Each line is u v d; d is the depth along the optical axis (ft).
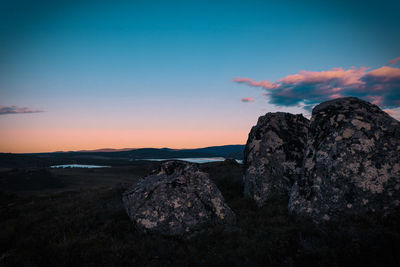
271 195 35.45
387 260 13.39
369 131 24.90
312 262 14.97
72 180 170.19
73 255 20.45
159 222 25.22
